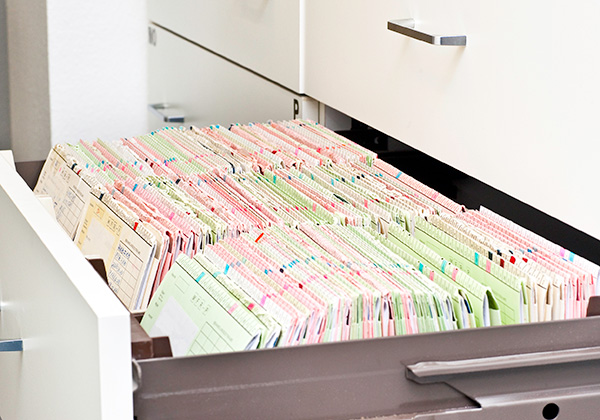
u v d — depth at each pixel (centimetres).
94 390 58
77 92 167
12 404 87
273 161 107
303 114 124
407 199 95
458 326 73
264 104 133
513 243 83
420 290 73
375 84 105
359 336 72
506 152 84
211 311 72
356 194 96
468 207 112
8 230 81
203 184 100
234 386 60
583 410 67
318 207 93
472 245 81
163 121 167
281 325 68
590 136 73
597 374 67
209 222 88
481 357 64
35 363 75
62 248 67
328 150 111
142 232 86
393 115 102
